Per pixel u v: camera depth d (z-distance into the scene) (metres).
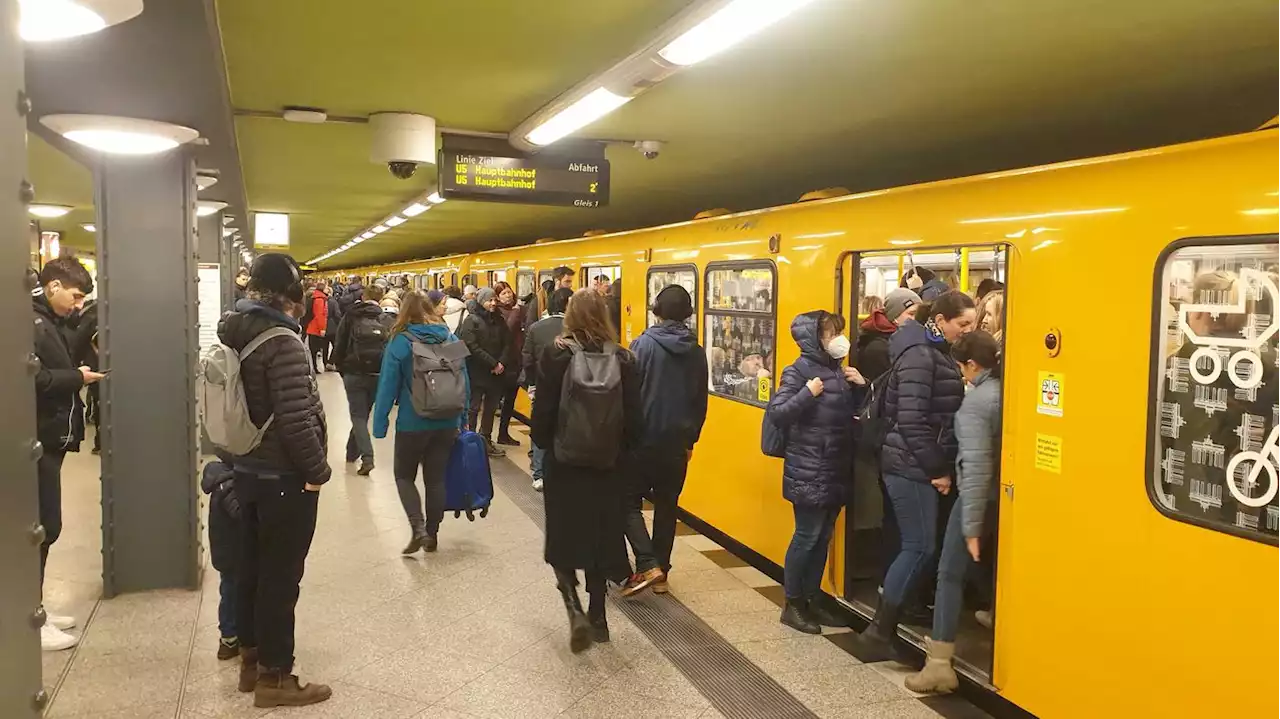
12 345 1.47
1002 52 4.09
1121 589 3.02
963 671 3.79
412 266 20.91
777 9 3.24
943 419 3.92
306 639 4.21
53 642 4.01
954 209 3.84
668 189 10.06
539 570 5.25
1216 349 2.73
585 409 3.92
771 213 5.41
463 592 4.87
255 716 3.45
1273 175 2.59
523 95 5.36
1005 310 3.52
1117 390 3.04
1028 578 3.40
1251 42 3.85
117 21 2.31
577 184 6.84
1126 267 3.01
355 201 12.14
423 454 5.51
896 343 4.01
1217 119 5.50
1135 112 5.37
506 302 8.97
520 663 3.99
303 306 3.58
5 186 1.44
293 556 3.49
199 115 3.94
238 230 13.10
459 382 5.42
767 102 5.31
